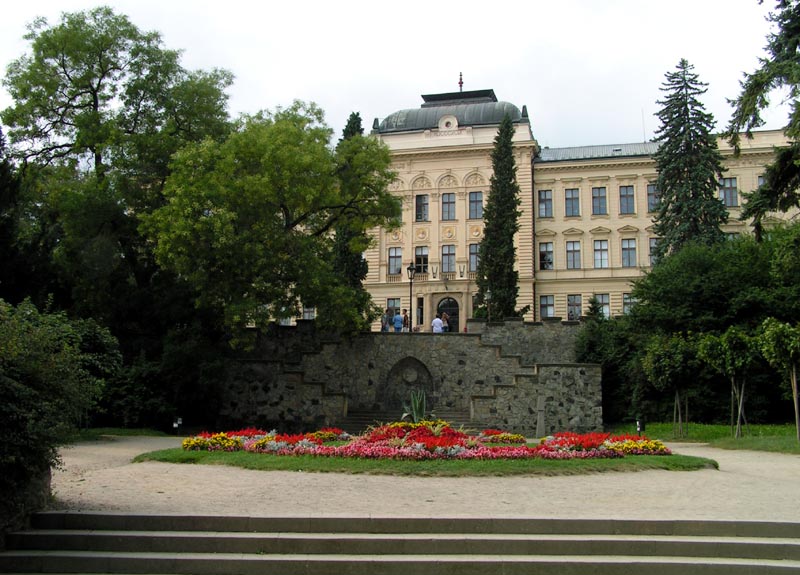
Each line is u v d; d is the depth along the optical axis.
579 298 67.88
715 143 50.47
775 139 65.44
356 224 38.69
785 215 58.00
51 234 34.97
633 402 38.34
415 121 72.38
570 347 40.72
